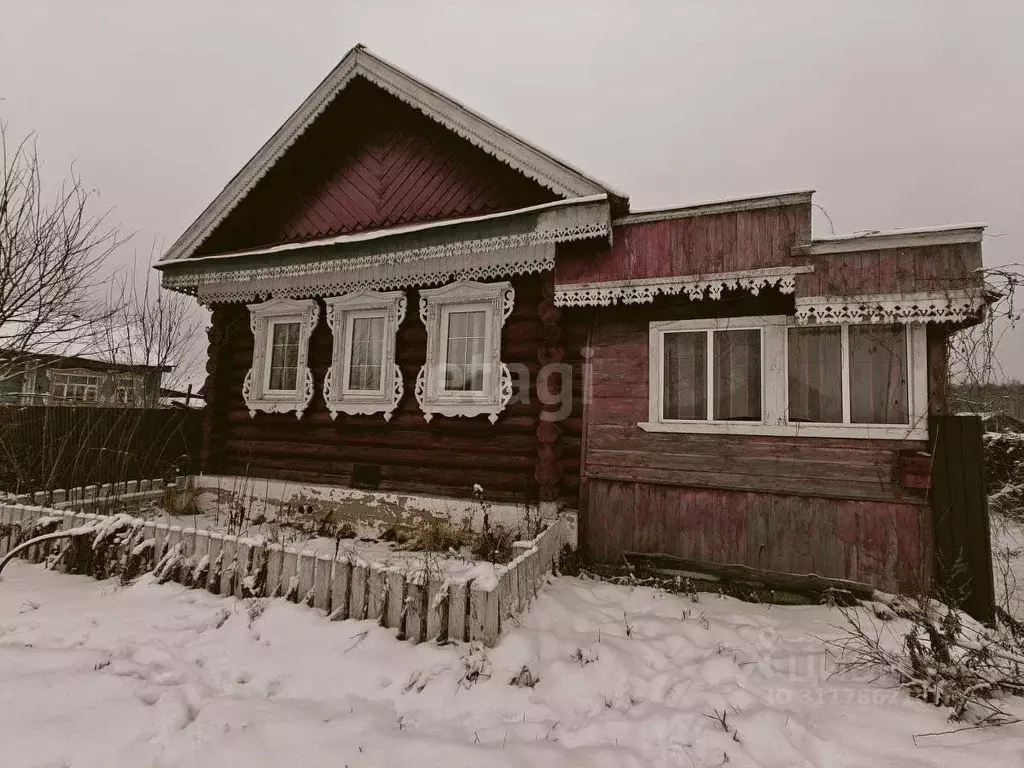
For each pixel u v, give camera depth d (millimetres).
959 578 4484
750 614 4473
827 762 2514
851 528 4918
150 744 2463
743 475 5340
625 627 3994
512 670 3209
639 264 5680
